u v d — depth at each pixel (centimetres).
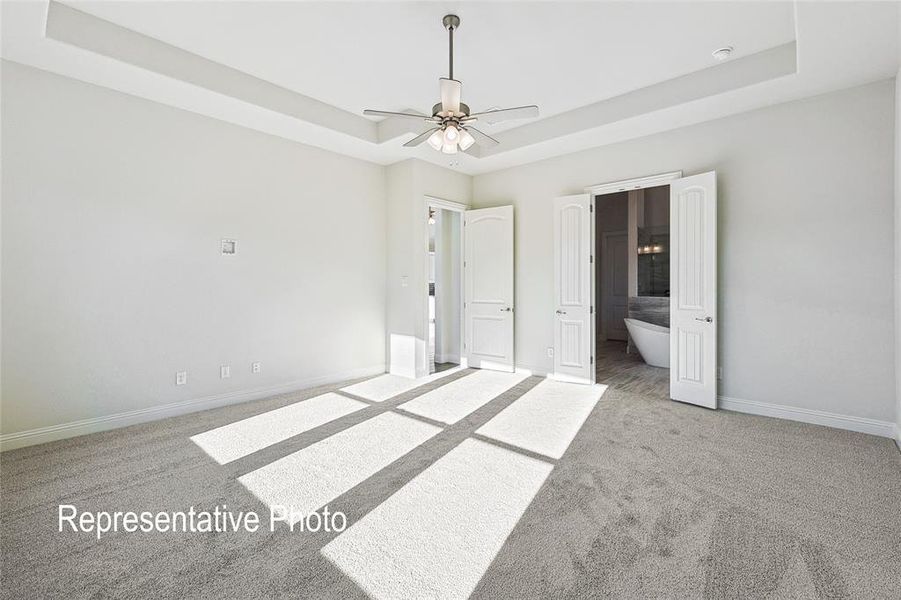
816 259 348
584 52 324
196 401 383
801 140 353
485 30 295
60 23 269
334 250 493
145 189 351
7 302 291
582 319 488
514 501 228
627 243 877
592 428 341
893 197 317
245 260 415
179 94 343
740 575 169
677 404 409
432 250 891
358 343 522
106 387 333
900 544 188
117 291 338
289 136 440
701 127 405
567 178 502
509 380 509
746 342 382
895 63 295
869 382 328
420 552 186
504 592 161
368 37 304
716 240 383
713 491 237
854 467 267
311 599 158
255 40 309
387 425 348
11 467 267
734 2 264
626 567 175
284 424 350
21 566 175
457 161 528
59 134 309
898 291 304
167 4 268
